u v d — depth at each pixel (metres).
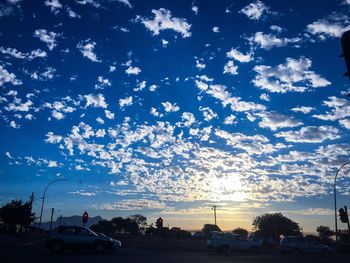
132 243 52.19
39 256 24.31
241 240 36.41
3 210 76.62
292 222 90.00
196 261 23.45
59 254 27.16
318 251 36.38
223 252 35.78
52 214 89.69
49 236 29.08
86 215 42.31
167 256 28.25
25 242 46.66
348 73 4.76
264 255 34.72
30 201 77.44
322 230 93.06
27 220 77.12
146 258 25.45
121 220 111.44
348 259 28.95
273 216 89.69
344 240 62.84
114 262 21.30
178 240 62.31
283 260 26.69
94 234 29.91
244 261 24.62
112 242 30.19
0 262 19.23
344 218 19.20
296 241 36.75
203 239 85.19
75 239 29.16
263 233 88.19
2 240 47.06
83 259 23.00
